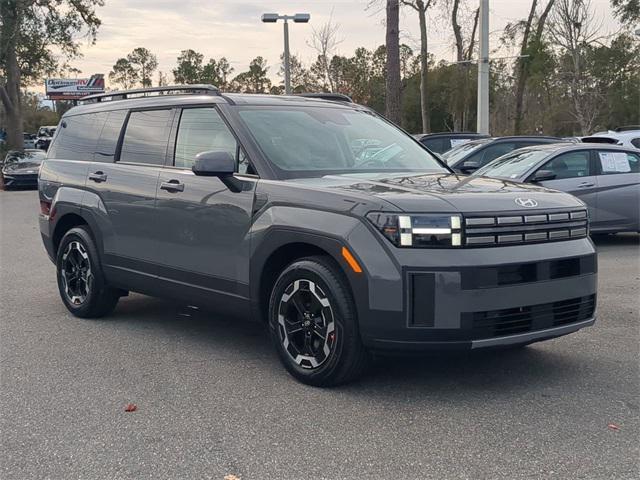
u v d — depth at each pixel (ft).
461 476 11.23
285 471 11.52
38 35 122.42
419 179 16.46
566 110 148.66
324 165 17.30
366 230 13.94
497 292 13.60
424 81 113.29
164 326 21.27
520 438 12.61
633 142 46.98
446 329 13.42
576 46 124.88
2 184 96.17
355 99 133.90
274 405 14.38
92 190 21.42
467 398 14.62
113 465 11.86
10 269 32.22
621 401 14.35
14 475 11.56
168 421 13.69
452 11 120.26
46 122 299.79
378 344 13.88
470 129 155.63
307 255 15.67
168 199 18.49
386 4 60.54
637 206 35.47
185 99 19.43
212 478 11.34
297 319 15.60
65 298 22.75
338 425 13.32
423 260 13.43
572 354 17.60
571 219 15.05
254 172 16.74
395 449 12.25
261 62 171.83
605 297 24.29
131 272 20.08
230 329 20.85
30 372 16.85
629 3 132.36
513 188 15.57
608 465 11.53
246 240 16.33
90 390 15.53
